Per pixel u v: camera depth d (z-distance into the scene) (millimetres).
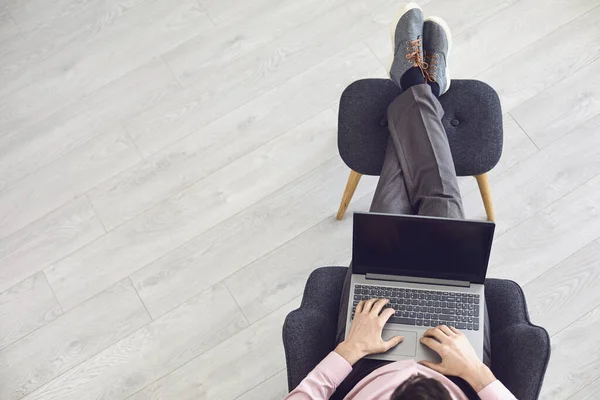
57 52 2750
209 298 2361
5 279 2441
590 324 2230
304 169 2510
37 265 2451
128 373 2287
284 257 2398
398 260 1760
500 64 2590
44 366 2318
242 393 2236
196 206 2488
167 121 2615
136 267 2422
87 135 2617
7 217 2523
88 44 2752
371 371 1673
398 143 1986
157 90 2664
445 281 1774
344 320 1772
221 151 2557
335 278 1862
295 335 1649
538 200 2395
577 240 2336
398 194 1946
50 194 2543
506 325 1704
